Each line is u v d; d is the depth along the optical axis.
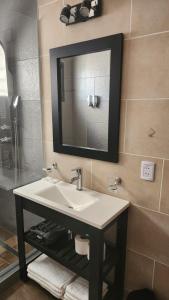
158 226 1.28
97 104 1.39
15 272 1.64
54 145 1.68
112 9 1.21
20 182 1.80
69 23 1.38
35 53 1.65
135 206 1.34
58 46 1.51
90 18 1.29
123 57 1.21
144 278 1.40
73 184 1.64
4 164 1.92
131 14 1.15
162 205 1.24
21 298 1.51
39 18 1.56
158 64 1.11
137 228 1.36
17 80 1.82
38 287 1.60
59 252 1.40
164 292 1.34
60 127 1.61
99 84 1.35
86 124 1.47
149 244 1.33
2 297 1.52
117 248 1.41
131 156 1.30
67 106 1.55
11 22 1.72
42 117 1.74
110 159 1.37
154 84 1.14
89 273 1.20
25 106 1.82
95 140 1.45
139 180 1.29
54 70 1.53
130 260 1.44
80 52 1.37
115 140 1.32
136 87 1.20
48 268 1.52
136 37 1.16
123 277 1.46
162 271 1.32
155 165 1.22
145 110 1.20
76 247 1.36
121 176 1.37
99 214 1.19
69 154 1.60
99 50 1.29
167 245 1.27
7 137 1.91
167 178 1.19
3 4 1.72
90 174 1.52
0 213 2.13
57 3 1.45
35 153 1.86
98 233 1.10
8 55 1.81
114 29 1.23
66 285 1.39
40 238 1.52
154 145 1.20
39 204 1.37
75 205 1.50
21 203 1.51
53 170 1.76
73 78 1.47
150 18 1.10
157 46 1.10
